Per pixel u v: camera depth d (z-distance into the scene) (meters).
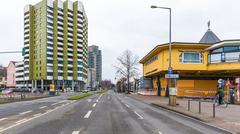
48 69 137.00
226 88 34.78
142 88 73.12
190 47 46.50
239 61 42.75
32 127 12.97
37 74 139.88
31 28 141.88
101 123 14.51
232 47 43.25
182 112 20.30
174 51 46.62
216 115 18.64
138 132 11.70
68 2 144.75
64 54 143.25
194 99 41.44
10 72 167.25
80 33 150.12
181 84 48.97
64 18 144.00
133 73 78.12
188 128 13.09
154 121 15.67
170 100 27.25
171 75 27.69
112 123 14.55
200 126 13.84
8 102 35.16
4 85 162.62
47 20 137.12
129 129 12.51
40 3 139.12
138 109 24.27
